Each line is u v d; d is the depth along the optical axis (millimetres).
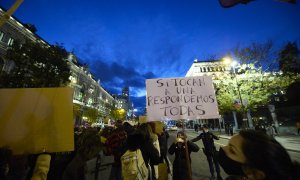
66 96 2615
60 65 16891
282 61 18984
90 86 55719
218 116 4152
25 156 2492
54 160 2805
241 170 1274
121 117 73938
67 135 2469
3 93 2490
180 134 4449
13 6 2766
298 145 13367
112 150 5098
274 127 20594
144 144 3297
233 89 23484
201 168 8070
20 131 2393
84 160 2586
